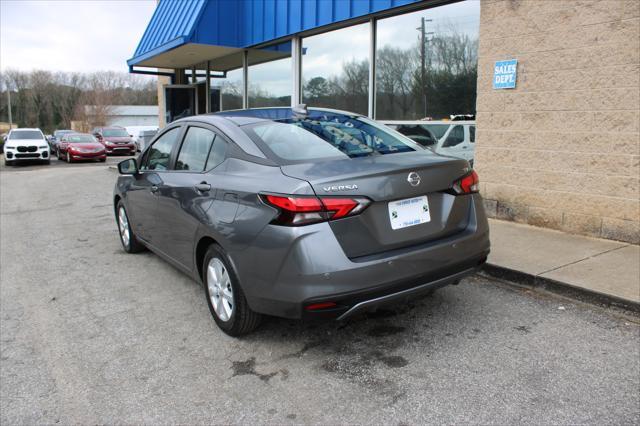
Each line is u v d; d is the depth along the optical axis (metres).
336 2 9.07
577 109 5.89
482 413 2.77
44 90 90.75
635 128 5.44
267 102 12.12
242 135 3.86
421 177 3.36
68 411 2.96
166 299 4.71
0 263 6.19
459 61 7.48
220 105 14.66
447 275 3.47
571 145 6.00
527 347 3.49
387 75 8.66
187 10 12.05
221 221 3.59
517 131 6.51
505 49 6.49
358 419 2.77
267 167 3.47
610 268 4.72
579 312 4.06
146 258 6.13
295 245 3.07
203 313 4.34
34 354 3.70
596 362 3.27
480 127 6.91
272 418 2.81
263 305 3.32
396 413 2.80
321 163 3.40
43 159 23.59
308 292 3.05
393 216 3.26
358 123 4.28
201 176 4.07
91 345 3.81
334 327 3.91
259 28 11.16
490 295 4.47
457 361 3.34
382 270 3.13
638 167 5.46
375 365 3.33
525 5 6.22
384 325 3.91
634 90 5.40
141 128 46.59
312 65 10.37
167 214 4.57
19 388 3.24
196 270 4.20
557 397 2.90
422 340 3.65
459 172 3.61
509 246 5.57
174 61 14.80
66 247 6.88
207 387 3.15
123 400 3.05
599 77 5.66
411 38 8.16
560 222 6.21
